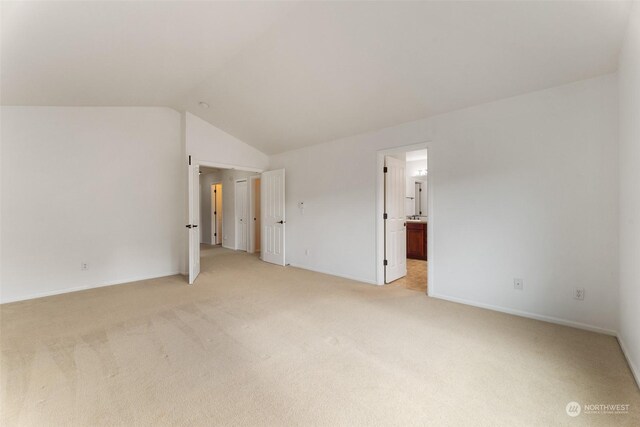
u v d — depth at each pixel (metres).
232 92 4.05
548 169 2.80
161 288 4.07
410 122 3.83
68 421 1.53
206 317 2.97
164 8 2.17
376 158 4.23
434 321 2.85
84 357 2.18
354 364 2.07
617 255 2.47
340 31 2.66
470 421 1.51
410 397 1.71
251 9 2.42
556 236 2.77
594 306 2.59
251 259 6.40
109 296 3.70
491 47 2.46
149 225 4.68
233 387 1.82
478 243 3.26
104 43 2.47
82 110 4.06
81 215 4.06
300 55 3.08
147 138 4.64
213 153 5.23
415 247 6.21
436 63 2.76
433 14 2.29
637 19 1.80
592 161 2.58
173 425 1.50
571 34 2.20
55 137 3.86
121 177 4.40
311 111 4.12
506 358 2.14
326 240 4.99
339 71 3.19
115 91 3.67
